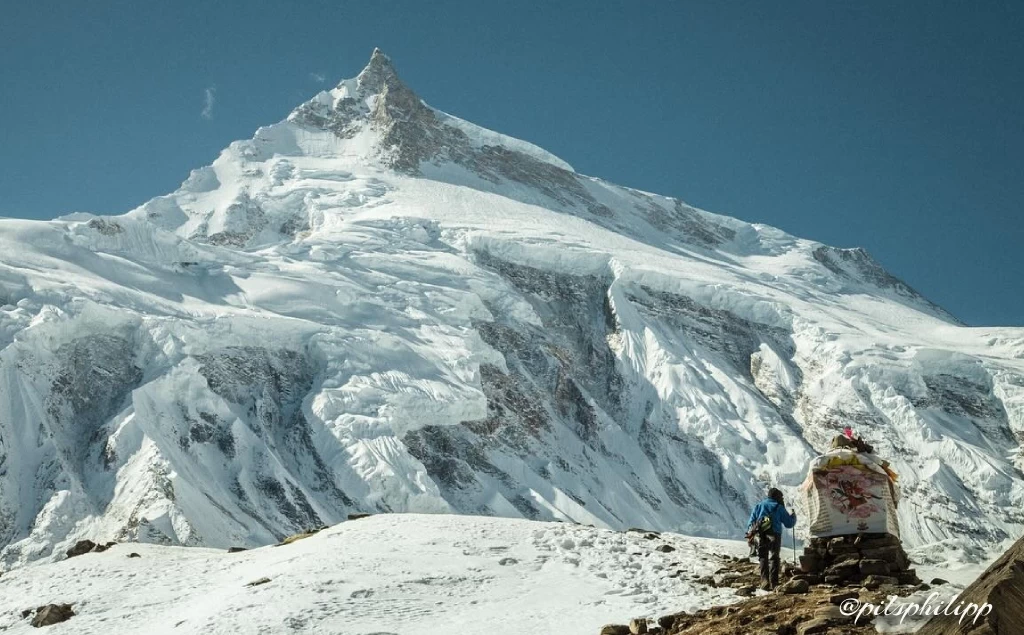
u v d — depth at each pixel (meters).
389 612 21.33
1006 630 12.23
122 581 26.09
